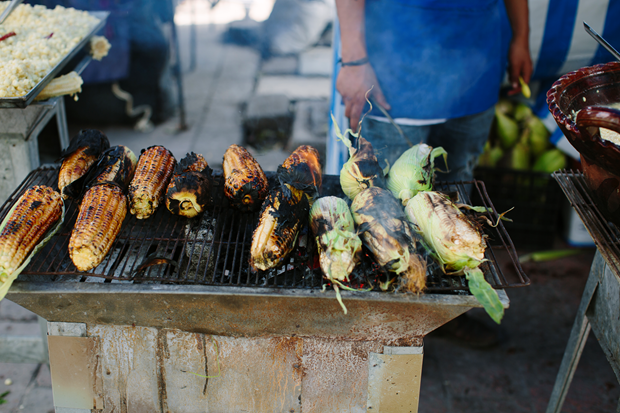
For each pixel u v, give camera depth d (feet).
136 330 5.51
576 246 11.61
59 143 8.67
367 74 8.15
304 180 5.60
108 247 5.19
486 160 11.32
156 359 5.67
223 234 5.84
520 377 8.63
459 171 9.78
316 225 5.31
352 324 5.38
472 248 4.91
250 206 5.85
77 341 5.53
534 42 9.50
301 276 5.49
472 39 8.07
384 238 4.97
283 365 5.70
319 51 20.39
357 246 4.95
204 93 18.03
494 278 5.21
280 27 20.21
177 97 17.46
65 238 5.82
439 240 5.03
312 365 5.70
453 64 8.16
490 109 9.25
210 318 5.37
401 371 5.68
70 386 5.78
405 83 8.29
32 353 8.48
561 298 10.28
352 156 6.17
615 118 4.00
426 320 5.31
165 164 6.14
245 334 5.52
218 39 23.08
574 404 8.16
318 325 5.40
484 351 9.15
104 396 5.85
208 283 5.02
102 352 5.62
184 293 4.88
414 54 8.07
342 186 6.26
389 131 8.74
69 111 15.24
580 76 5.41
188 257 5.75
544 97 10.48
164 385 5.82
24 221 5.13
